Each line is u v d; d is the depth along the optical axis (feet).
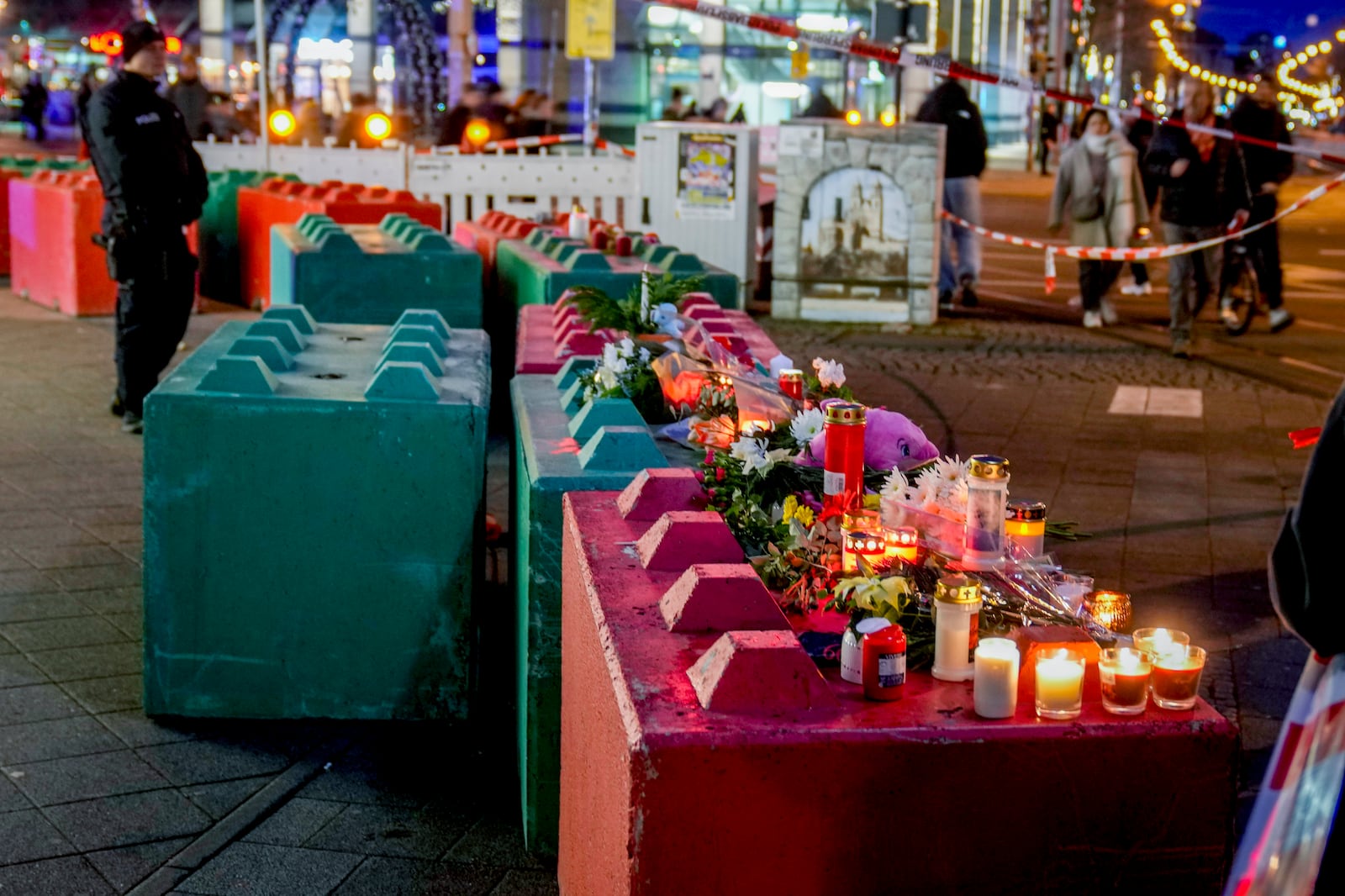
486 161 48.49
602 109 90.53
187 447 13.16
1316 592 6.27
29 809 12.17
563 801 10.10
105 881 11.08
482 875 11.29
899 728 6.95
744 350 16.69
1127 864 7.13
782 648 7.16
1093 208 40.55
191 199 25.58
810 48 86.43
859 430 9.59
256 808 12.30
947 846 7.04
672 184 44.57
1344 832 6.24
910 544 8.79
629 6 88.94
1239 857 6.88
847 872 7.00
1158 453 25.80
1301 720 6.67
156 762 13.15
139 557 18.97
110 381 30.66
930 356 35.76
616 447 11.45
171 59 77.92
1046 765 6.99
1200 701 7.43
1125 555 19.71
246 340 14.76
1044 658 7.30
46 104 134.41
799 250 41.73
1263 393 31.45
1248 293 40.96
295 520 13.34
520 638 12.71
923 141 40.55
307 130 85.51
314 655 13.64
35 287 42.55
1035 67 116.26
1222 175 35.29
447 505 13.38
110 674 15.10
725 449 11.82
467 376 14.82
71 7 142.72
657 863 6.88
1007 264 58.70
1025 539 9.19
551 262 25.58
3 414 27.17
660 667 7.57
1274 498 22.85
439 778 13.07
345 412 13.16
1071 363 35.01
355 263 24.39
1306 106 175.63
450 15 83.41
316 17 94.12
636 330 16.60
